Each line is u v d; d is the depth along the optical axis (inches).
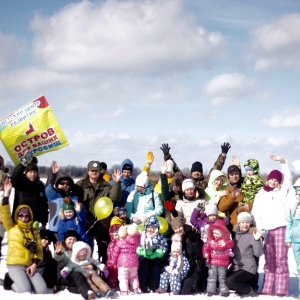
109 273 409.1
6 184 401.4
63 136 483.2
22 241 401.1
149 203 436.5
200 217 424.2
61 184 424.5
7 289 403.9
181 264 403.9
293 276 487.2
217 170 461.4
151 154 444.5
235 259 410.0
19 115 481.1
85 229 422.9
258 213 424.8
